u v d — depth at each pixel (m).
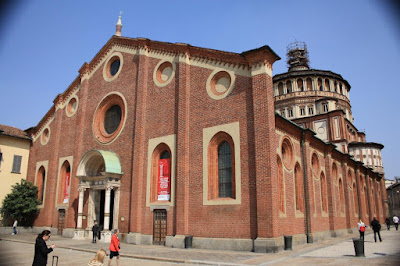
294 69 63.06
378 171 59.91
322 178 30.33
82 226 28.66
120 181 26.67
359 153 60.06
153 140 25.41
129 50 29.62
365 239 27.06
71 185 30.86
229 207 20.14
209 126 22.23
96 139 30.08
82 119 32.12
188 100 23.80
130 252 19.36
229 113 21.45
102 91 31.17
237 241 19.28
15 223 33.06
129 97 28.23
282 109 56.22
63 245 23.44
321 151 30.75
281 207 21.20
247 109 20.69
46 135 37.25
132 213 24.66
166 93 25.47
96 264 9.96
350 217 35.25
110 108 30.80
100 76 31.97
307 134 25.91
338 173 35.56
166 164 24.55
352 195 40.41
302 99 55.09
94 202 28.45
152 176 24.89
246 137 20.34
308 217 24.05
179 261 16.16
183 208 21.78
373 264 13.83
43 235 10.09
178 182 22.41
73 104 34.72
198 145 22.52
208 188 21.34
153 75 26.89
